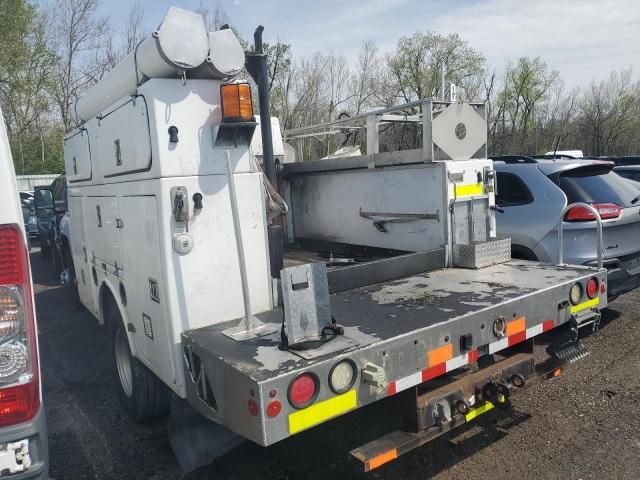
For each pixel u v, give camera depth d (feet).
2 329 6.20
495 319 9.11
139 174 9.26
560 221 12.50
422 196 12.99
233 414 7.18
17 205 6.45
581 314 10.91
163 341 9.05
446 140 12.69
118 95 10.46
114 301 12.19
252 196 9.24
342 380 7.22
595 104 140.77
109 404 13.74
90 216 13.39
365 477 9.88
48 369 16.53
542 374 10.12
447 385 8.88
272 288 9.60
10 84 85.05
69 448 11.55
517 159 22.18
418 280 11.44
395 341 7.77
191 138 8.62
